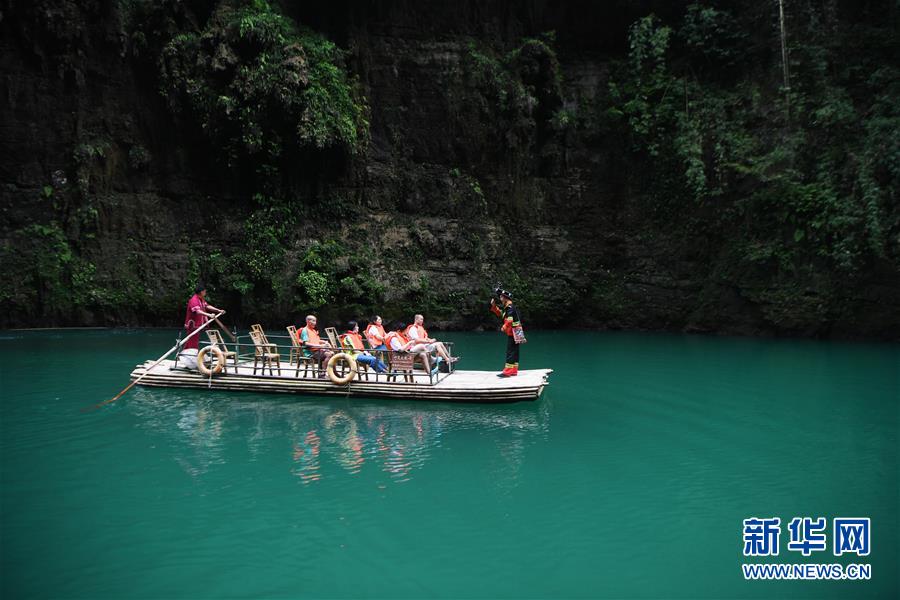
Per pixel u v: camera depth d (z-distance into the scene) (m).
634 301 23.30
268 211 21.81
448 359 11.24
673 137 23.52
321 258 21.55
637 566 4.70
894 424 8.84
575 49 25.69
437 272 23.11
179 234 21.59
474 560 4.77
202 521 5.41
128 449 7.41
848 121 20.28
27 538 5.06
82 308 20.22
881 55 20.97
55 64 20.09
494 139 24.33
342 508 5.71
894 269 18.67
